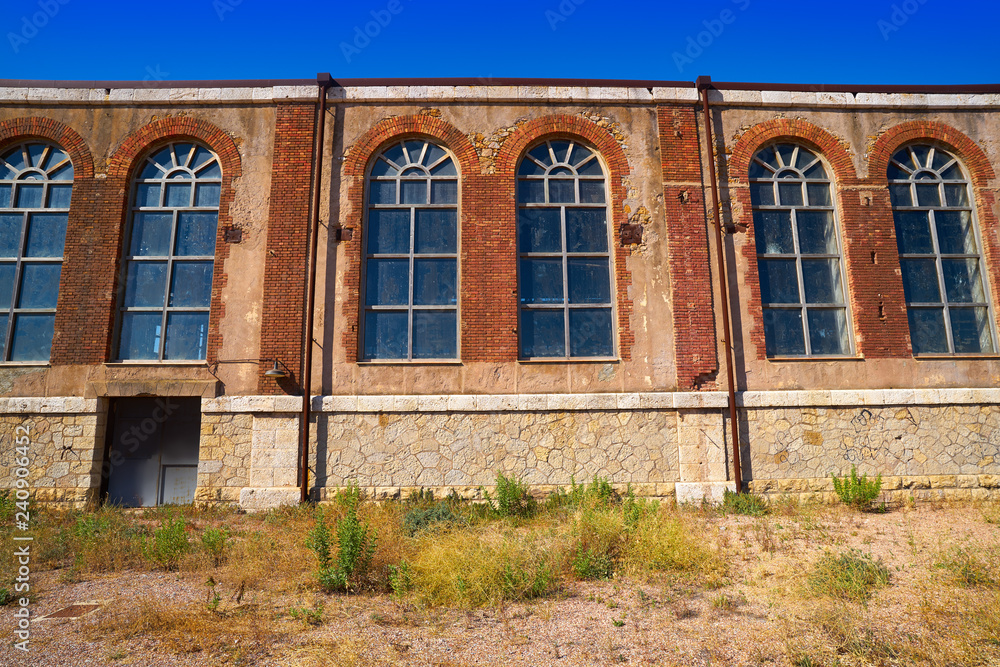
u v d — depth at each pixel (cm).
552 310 1277
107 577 753
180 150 1327
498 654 523
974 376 1268
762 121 1349
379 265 1285
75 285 1235
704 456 1192
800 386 1243
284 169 1276
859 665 486
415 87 1319
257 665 499
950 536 894
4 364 1205
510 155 1309
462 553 723
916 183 1371
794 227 1333
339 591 689
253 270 1248
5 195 1301
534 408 1201
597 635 564
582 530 838
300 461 1170
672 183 1302
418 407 1191
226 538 889
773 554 819
